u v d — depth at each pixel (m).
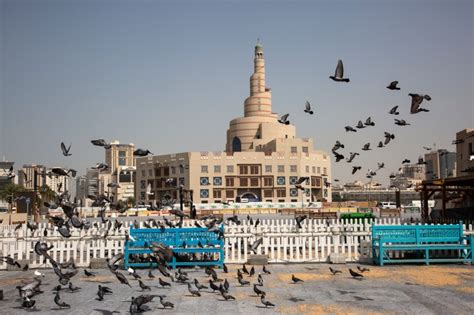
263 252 19.80
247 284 14.41
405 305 11.38
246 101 175.62
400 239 18.77
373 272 16.75
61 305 11.45
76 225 17.97
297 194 138.12
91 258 19.19
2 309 11.37
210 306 11.43
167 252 14.76
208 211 87.25
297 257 19.70
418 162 25.72
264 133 165.12
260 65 175.62
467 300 11.91
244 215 76.75
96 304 11.82
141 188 149.25
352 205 98.94
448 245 18.39
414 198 175.38
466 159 55.50
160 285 14.51
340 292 13.10
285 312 10.78
